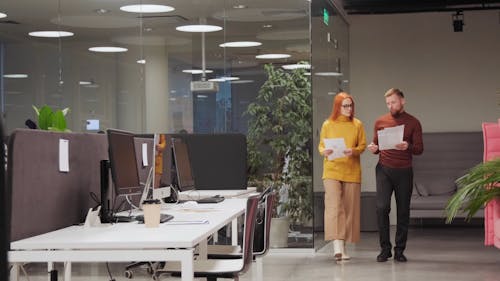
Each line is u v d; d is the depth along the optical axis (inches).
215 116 335.3
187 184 237.0
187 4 337.1
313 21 335.0
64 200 141.8
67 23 332.8
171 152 229.8
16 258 111.5
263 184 331.9
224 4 336.2
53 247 111.4
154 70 336.8
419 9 414.3
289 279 254.1
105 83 334.6
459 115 455.2
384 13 421.7
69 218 143.9
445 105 456.1
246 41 334.3
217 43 335.9
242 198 237.5
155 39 337.1
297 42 331.0
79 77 333.4
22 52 332.2
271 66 332.5
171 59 337.4
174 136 293.7
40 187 131.1
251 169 332.5
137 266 267.0
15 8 332.2
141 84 336.5
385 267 280.4
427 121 458.0
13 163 121.4
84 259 111.0
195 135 294.0
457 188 438.3
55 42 332.5
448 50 456.1
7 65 332.8
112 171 145.4
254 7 335.0
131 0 337.4
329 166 299.0
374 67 461.7
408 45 458.9
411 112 459.5
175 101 337.1
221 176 292.0
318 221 337.7
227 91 335.0
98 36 334.3
